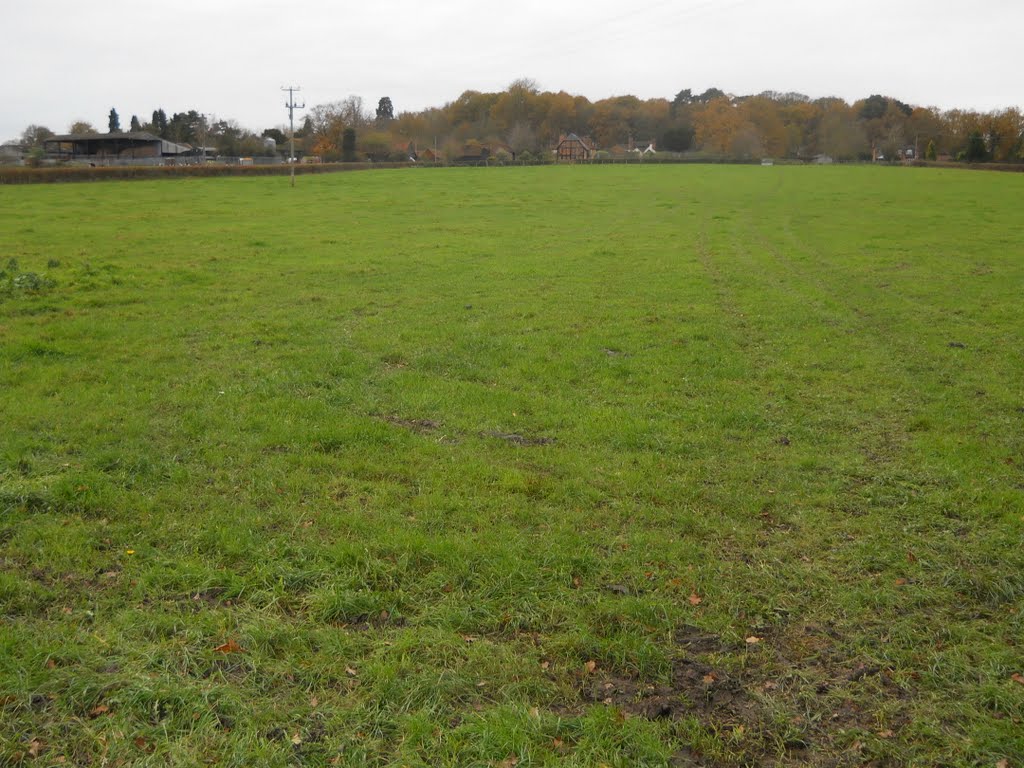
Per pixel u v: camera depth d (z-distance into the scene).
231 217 34.88
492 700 4.86
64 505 7.05
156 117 126.31
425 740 4.48
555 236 29.75
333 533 6.72
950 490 7.73
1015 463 8.45
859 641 5.44
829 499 7.59
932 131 125.81
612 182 58.53
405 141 128.50
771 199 45.78
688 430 9.48
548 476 8.02
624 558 6.42
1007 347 13.55
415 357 12.59
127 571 6.05
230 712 4.67
